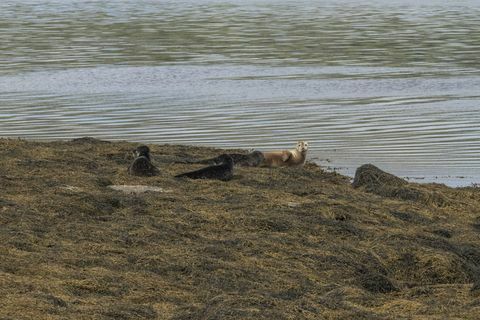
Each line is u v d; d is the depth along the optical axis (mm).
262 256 30688
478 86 88562
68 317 23281
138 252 30016
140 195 37750
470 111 72375
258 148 57094
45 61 105938
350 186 43844
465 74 97750
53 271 27219
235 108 73000
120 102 76062
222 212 35219
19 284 25453
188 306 24984
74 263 28344
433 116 69625
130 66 102688
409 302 26781
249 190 39875
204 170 42469
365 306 26531
